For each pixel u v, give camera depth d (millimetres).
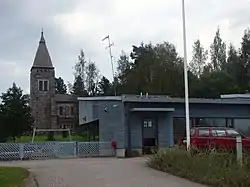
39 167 19641
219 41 78625
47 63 95562
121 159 24719
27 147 28406
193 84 63125
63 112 94438
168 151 18109
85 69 91750
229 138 22688
